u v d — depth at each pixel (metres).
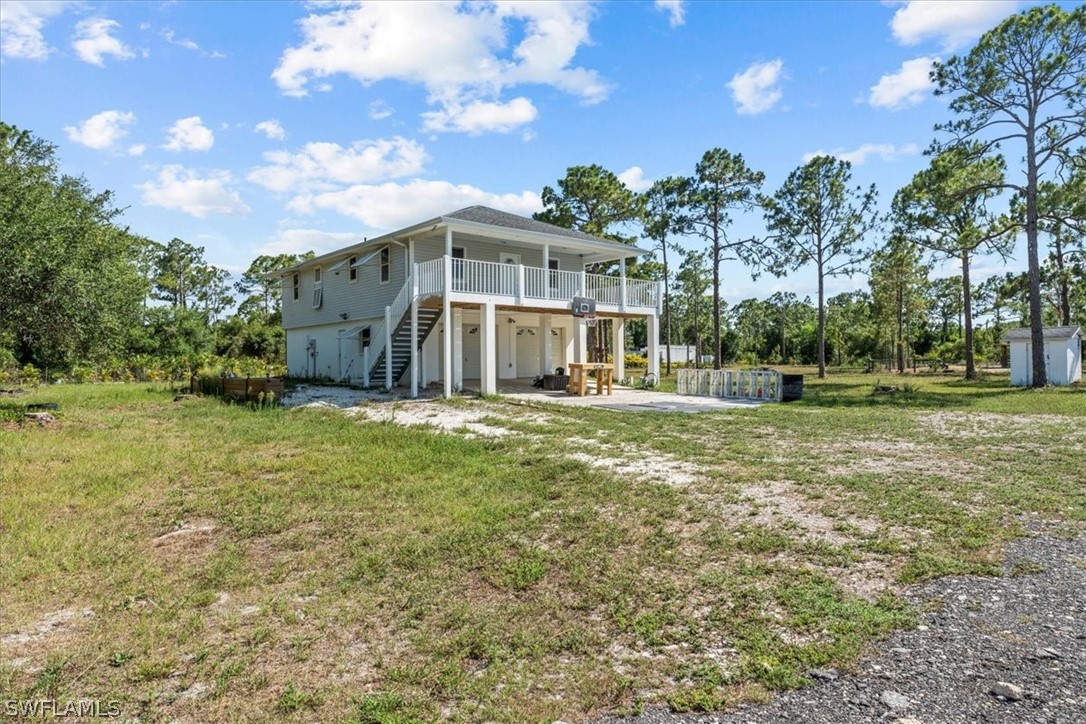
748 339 66.31
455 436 10.76
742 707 2.87
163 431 11.68
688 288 49.50
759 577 4.38
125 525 6.02
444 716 2.88
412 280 18.11
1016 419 12.54
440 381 22.11
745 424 12.14
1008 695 2.86
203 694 3.10
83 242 14.05
